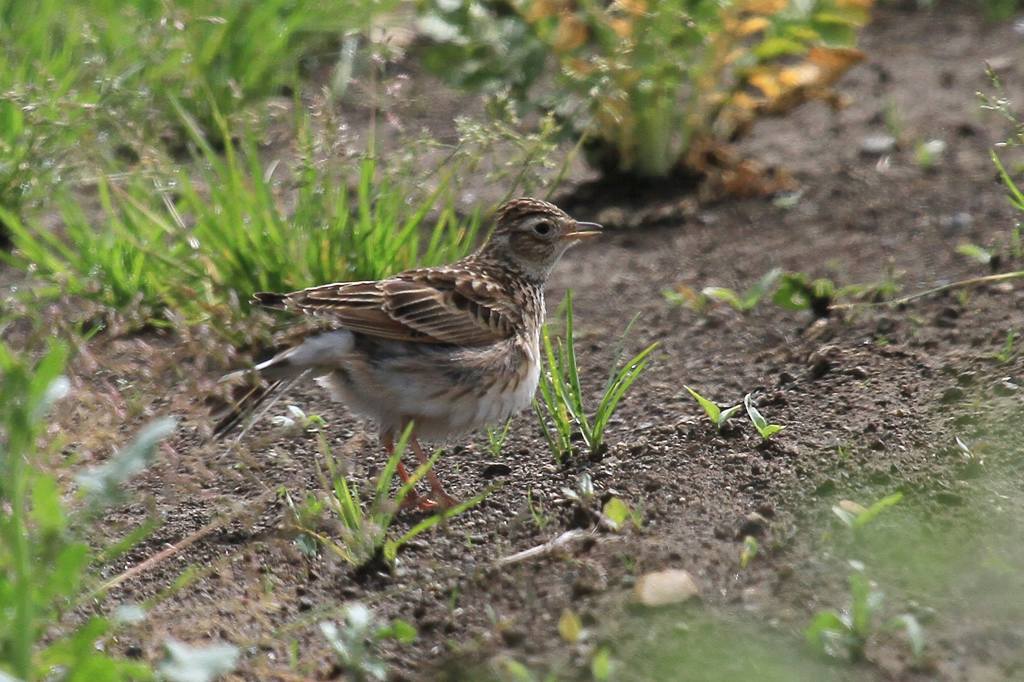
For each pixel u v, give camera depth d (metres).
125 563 9.86
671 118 17.20
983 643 7.71
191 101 17.52
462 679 8.00
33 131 14.78
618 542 9.34
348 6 19.58
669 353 13.22
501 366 11.20
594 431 11.16
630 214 16.70
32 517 7.71
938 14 23.09
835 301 13.68
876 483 9.81
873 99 19.59
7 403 7.55
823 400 11.50
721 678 7.59
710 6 16.12
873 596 7.93
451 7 16.64
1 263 15.70
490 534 10.02
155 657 8.39
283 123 17.19
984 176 16.56
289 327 11.68
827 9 16.56
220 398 10.24
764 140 18.48
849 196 16.47
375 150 15.48
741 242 15.66
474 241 15.59
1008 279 13.45
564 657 8.01
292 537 9.73
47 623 8.05
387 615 8.88
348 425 12.45
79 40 17.19
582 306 14.51
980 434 10.32
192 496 10.91
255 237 14.00
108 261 14.12
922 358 12.02
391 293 11.02
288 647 8.59
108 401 8.66
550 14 16.44
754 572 8.70
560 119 17.00
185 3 18.03
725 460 10.59
